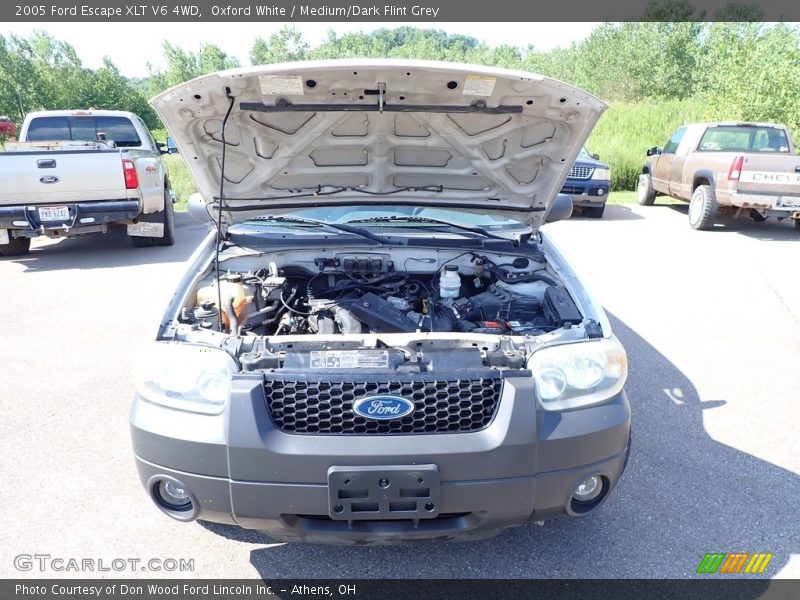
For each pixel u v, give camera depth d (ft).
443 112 9.66
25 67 131.64
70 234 26.16
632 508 9.84
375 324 9.62
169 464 7.19
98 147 26.91
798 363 15.70
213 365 7.31
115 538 9.04
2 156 23.88
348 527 7.21
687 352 16.35
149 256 28.07
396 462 6.88
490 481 7.04
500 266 11.62
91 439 11.64
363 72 8.54
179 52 133.49
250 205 11.48
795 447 11.68
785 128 36.24
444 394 7.17
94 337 17.11
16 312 19.47
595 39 126.93
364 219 12.69
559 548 8.94
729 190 31.96
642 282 23.08
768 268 25.44
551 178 11.12
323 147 10.64
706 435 12.10
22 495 9.93
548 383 7.43
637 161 55.26
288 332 9.93
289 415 7.11
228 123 9.84
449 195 11.87
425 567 8.59
